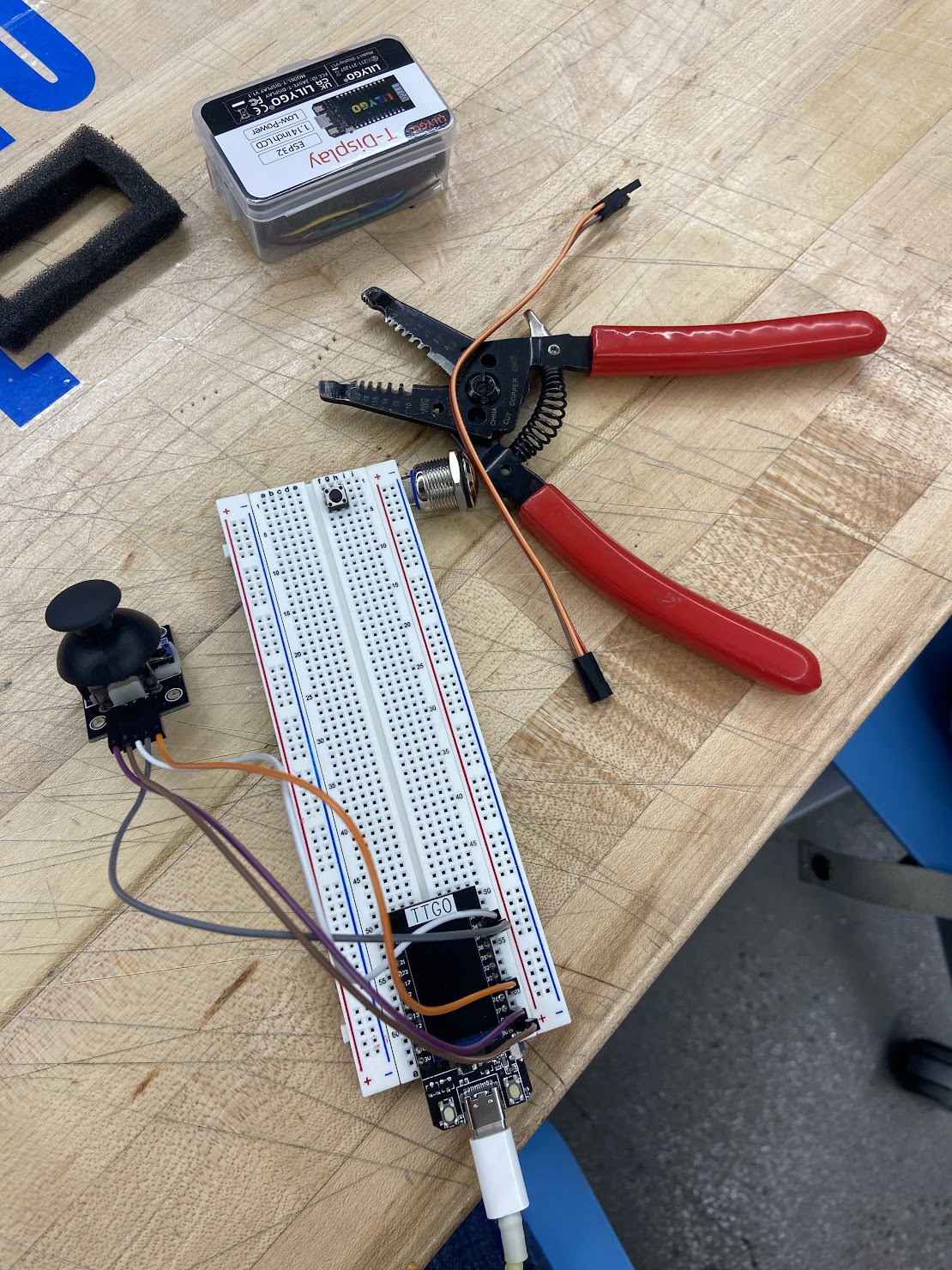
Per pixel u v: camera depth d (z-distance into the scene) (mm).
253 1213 232
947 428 300
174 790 260
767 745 268
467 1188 233
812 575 284
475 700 271
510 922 241
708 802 263
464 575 283
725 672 274
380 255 313
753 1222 471
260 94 299
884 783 334
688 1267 465
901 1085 486
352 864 244
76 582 279
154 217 299
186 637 274
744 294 313
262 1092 239
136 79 331
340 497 270
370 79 303
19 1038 242
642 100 335
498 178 323
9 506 285
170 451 292
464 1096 227
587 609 280
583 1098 485
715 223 320
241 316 304
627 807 262
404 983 230
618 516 289
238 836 258
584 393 301
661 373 293
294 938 212
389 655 262
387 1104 239
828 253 318
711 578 284
